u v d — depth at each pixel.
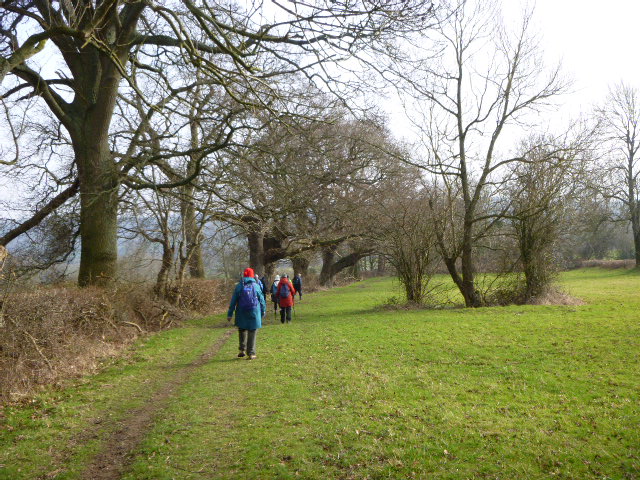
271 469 4.44
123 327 13.73
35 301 8.66
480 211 21.52
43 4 13.17
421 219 20.00
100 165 15.37
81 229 15.93
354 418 5.74
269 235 29.36
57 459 5.05
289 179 18.72
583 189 19.62
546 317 13.92
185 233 19.66
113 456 5.09
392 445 4.83
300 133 14.40
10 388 7.24
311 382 7.71
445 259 19.83
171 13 9.82
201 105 16.28
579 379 7.16
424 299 20.34
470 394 6.67
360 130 23.75
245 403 6.70
